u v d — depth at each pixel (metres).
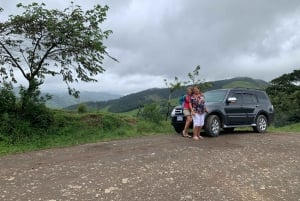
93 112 21.67
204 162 10.68
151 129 18.20
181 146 13.08
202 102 14.73
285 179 9.29
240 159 11.18
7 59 16.97
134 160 10.89
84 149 13.05
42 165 10.54
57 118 17.44
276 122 67.12
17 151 13.20
